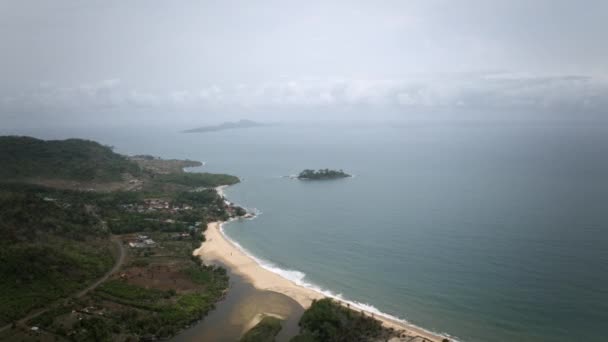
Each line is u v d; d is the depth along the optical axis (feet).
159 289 406.82
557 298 369.30
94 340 315.78
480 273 429.79
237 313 373.81
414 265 463.42
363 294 403.75
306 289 421.59
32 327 331.36
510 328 329.31
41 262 416.05
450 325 339.36
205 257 522.06
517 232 549.54
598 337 310.24
